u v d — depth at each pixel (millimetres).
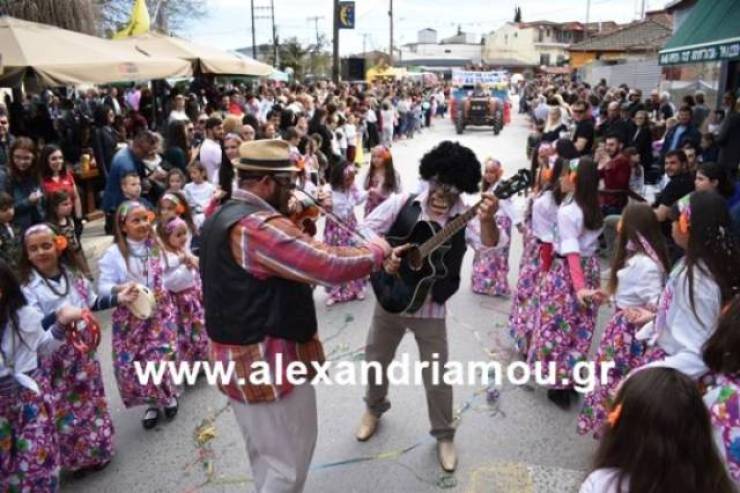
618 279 3562
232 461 3695
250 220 2426
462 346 5242
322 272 2418
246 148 2520
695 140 9320
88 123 9602
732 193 5402
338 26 27250
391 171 6246
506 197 3131
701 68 15625
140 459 3732
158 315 3926
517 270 7355
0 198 4891
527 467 3576
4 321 2855
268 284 2482
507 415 4168
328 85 23406
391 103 22172
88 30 14008
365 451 3760
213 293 2537
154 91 13180
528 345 4836
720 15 10094
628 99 15320
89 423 3500
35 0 12961
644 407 1662
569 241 3961
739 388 2246
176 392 4168
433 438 3881
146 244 3932
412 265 3332
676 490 1611
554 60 83125
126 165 6871
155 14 27047
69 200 5621
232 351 2543
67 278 3430
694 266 2572
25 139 6000
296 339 2576
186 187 6719
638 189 7746
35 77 7645
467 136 24938
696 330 2584
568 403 4254
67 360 3387
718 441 2248
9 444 2988
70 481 3535
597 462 1771
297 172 2883
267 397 2564
